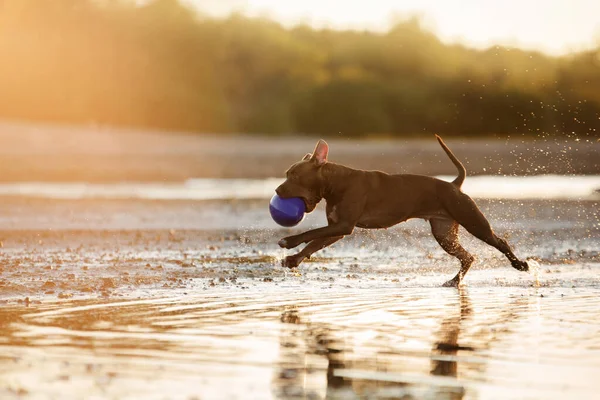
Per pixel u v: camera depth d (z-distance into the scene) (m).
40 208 21.25
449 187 10.49
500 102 58.72
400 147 48.94
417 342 6.96
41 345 6.79
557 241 15.81
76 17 68.12
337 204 10.19
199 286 10.14
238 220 19.12
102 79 64.31
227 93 74.19
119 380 5.79
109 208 21.48
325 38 87.56
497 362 6.32
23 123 49.06
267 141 53.97
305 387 5.69
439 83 69.69
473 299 9.24
